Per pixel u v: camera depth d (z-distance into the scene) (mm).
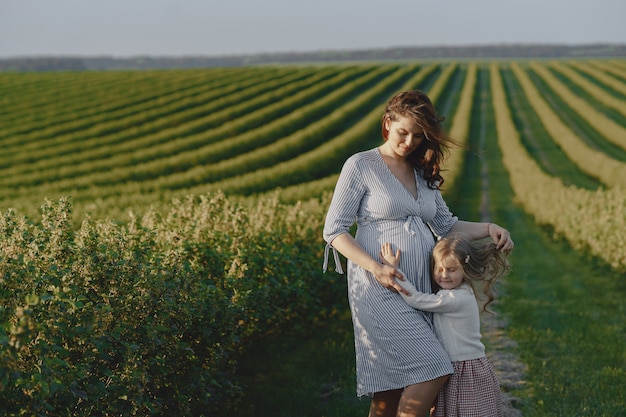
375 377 3793
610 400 5547
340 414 5383
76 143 37344
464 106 55125
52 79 62062
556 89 66625
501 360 6883
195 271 4984
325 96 53438
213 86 56469
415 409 3623
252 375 6484
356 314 3861
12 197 26422
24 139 38938
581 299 10148
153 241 5422
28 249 4043
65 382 3416
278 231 8172
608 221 14242
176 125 42875
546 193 20719
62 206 4559
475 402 3658
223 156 34000
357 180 3883
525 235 19000
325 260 3939
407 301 3699
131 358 3861
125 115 45281
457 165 29172
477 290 3951
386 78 67875
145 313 4195
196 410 5188
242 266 5801
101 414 3834
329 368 6590
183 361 4785
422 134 3760
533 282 11688
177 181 28047
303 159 30469
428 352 3633
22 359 3338
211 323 4941
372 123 41125
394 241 3832
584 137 45281
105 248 4258
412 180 3961
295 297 7621
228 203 7270
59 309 3527
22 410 3102
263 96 51062
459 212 22156
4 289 3445
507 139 41750
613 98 56875
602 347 7203
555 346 7371
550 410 5379
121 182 29484
